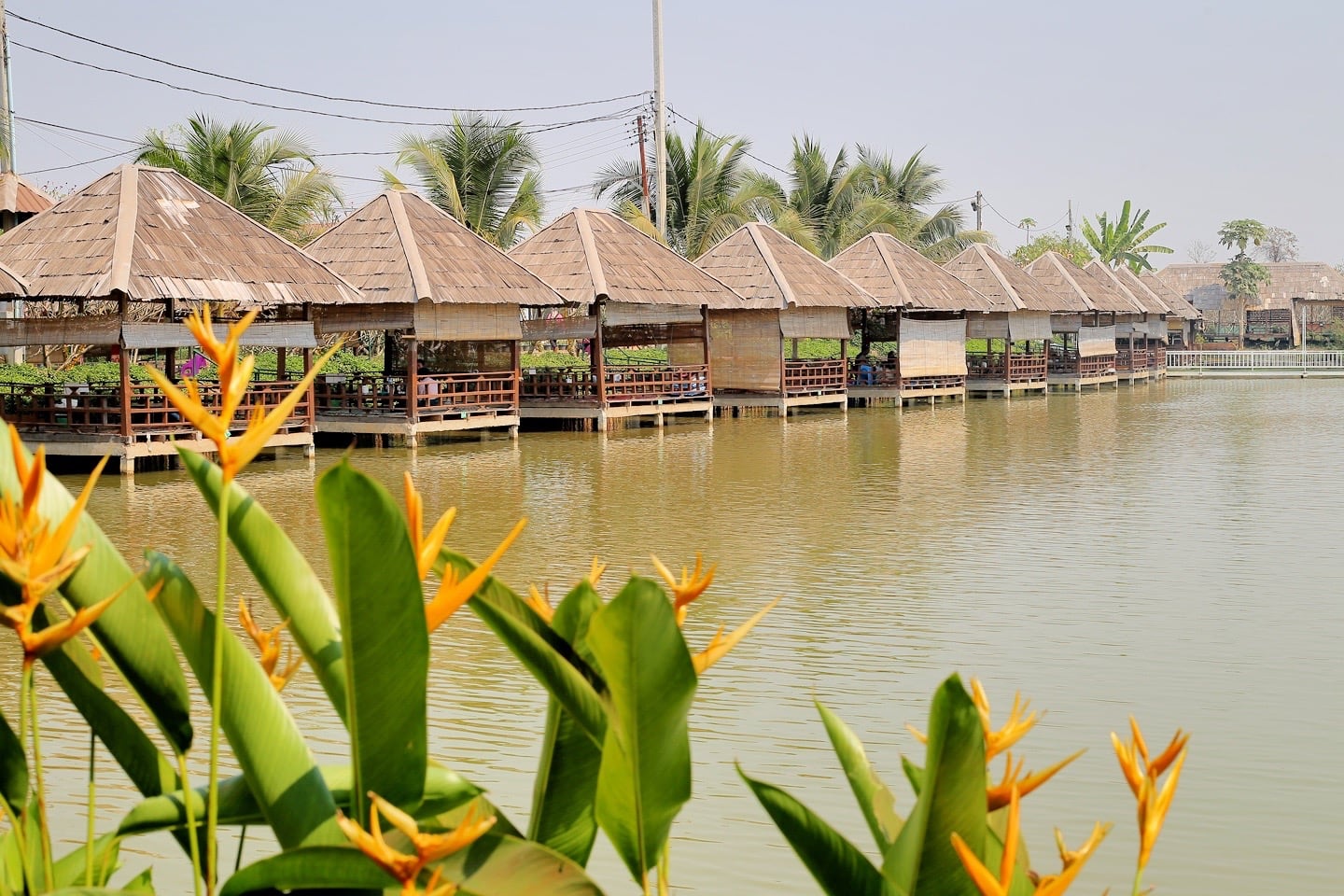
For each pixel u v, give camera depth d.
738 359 30.14
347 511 2.01
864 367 34.41
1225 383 46.44
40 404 18.92
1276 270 66.88
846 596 10.70
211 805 2.21
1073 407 33.97
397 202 23.23
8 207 25.02
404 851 2.17
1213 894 5.34
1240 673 8.41
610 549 12.87
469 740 7.08
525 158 33.69
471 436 24.72
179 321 19.62
